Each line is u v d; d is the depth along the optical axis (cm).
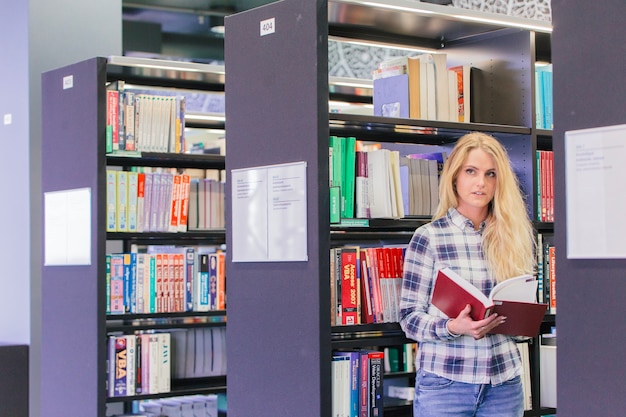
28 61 582
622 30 267
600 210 272
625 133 267
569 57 281
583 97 278
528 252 375
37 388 567
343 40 428
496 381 357
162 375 500
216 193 529
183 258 509
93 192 480
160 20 1025
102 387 475
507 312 343
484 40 444
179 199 507
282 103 366
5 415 555
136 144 490
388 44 439
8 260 591
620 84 268
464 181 366
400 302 372
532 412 423
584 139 277
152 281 498
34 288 570
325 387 349
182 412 539
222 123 609
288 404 362
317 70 352
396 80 406
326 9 355
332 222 359
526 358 426
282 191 365
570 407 281
